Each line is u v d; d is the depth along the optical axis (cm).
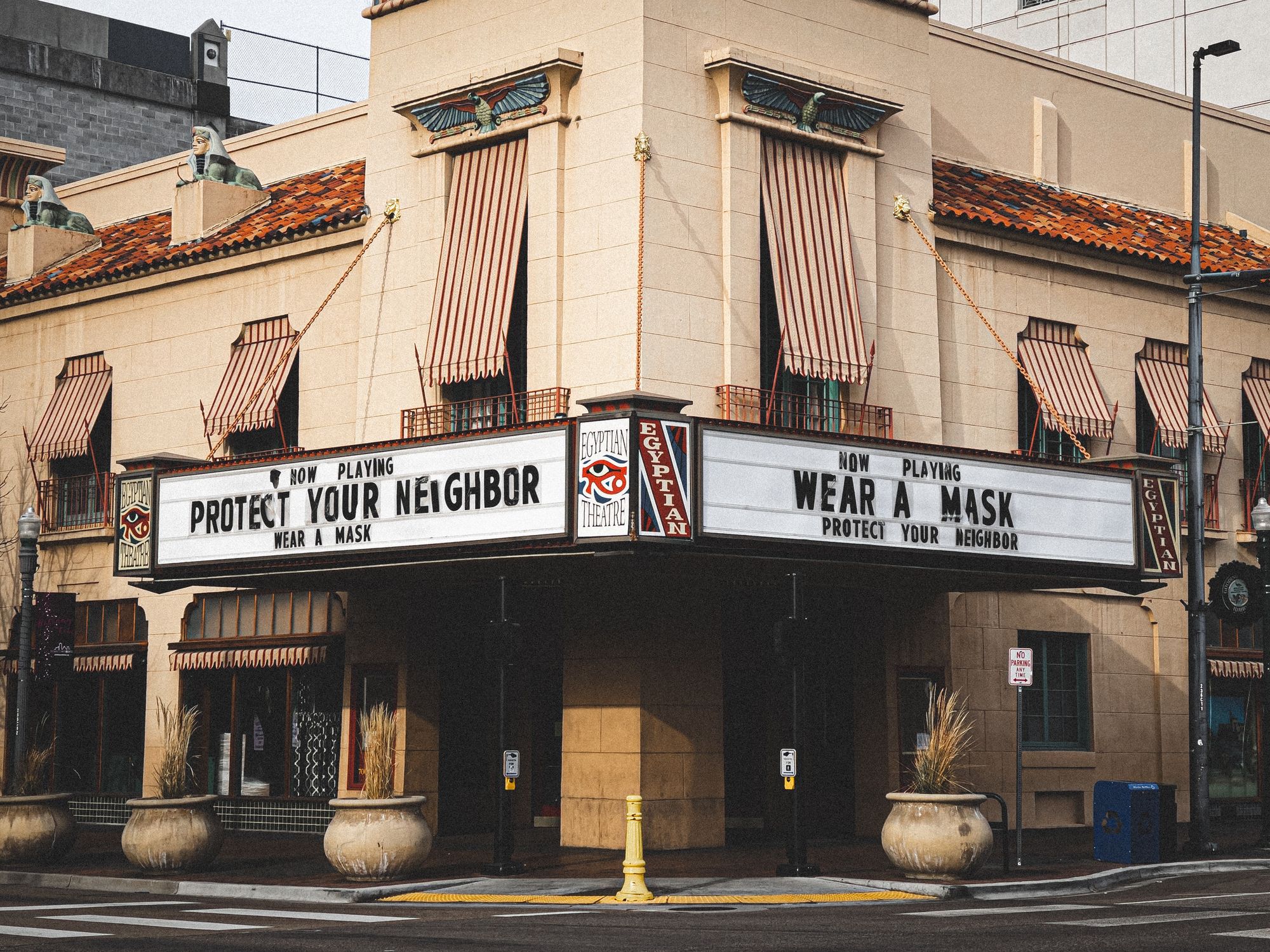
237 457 2659
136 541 2473
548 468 2005
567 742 2456
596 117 2386
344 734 2650
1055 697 2861
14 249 3425
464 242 2514
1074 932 1488
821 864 2181
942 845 1953
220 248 2883
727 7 2442
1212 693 3094
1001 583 2473
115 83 4638
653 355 2291
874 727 2628
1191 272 2622
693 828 2398
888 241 2595
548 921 1656
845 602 2645
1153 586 2472
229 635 2869
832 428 2473
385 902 1902
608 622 2423
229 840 2673
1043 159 3158
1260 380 3194
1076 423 2828
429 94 2548
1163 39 4659
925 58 2700
